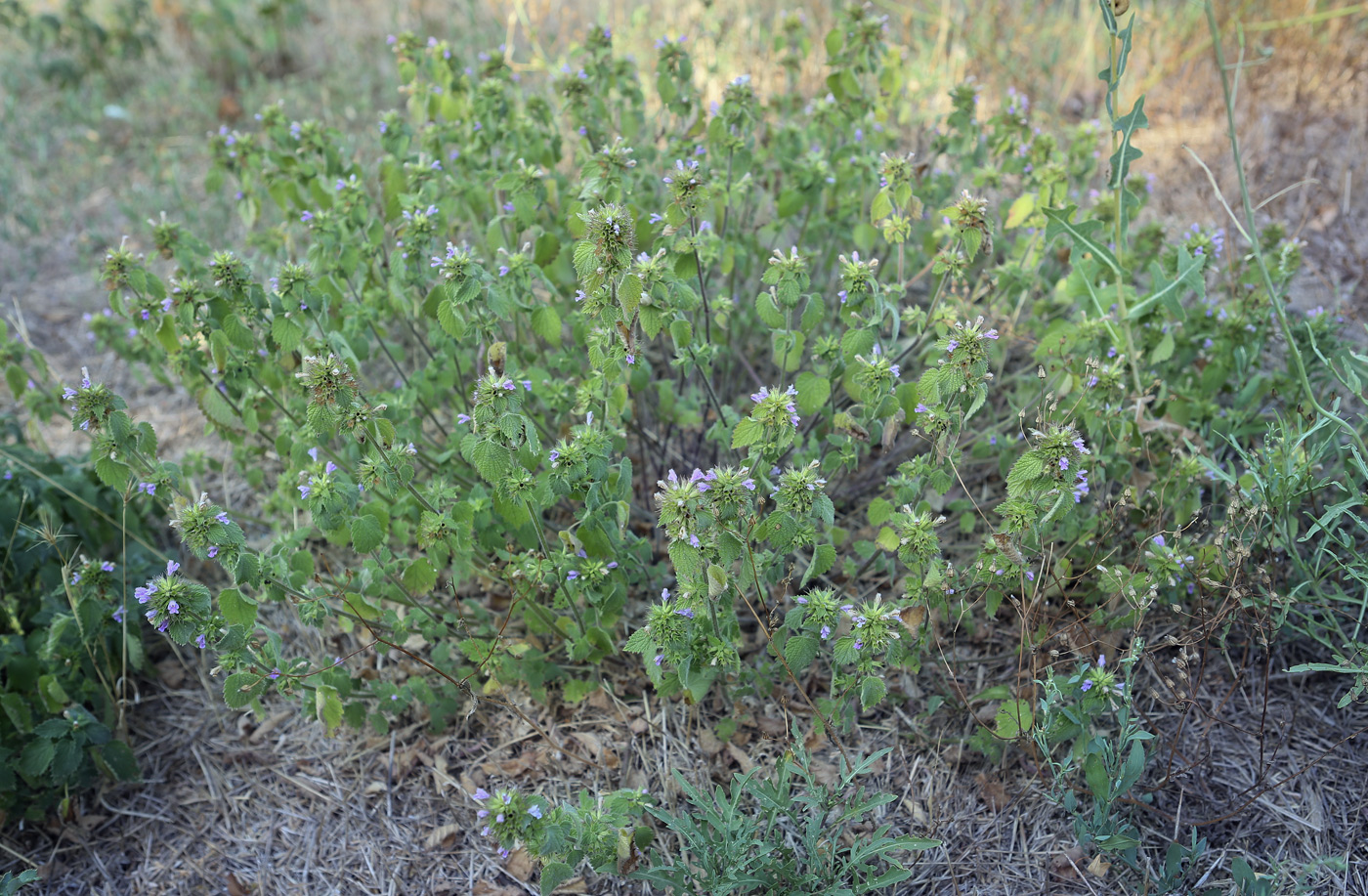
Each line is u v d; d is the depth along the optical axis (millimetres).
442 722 2748
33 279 4621
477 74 3918
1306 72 5051
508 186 2844
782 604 2912
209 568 3271
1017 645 2818
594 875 2451
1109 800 2277
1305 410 2812
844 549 3080
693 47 4820
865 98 3367
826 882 2250
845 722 2678
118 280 2703
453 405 3217
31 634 2824
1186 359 3061
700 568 2102
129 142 5668
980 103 4930
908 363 3439
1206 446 2896
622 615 2936
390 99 5703
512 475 2334
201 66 6328
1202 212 4324
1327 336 2992
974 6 5625
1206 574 2539
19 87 6133
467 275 2381
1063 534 2664
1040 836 2469
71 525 3068
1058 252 3434
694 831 2211
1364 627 2723
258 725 2883
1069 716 2279
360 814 2658
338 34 6379
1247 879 2244
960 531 3107
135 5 6191
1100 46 5430
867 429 2520
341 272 2947
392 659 2945
